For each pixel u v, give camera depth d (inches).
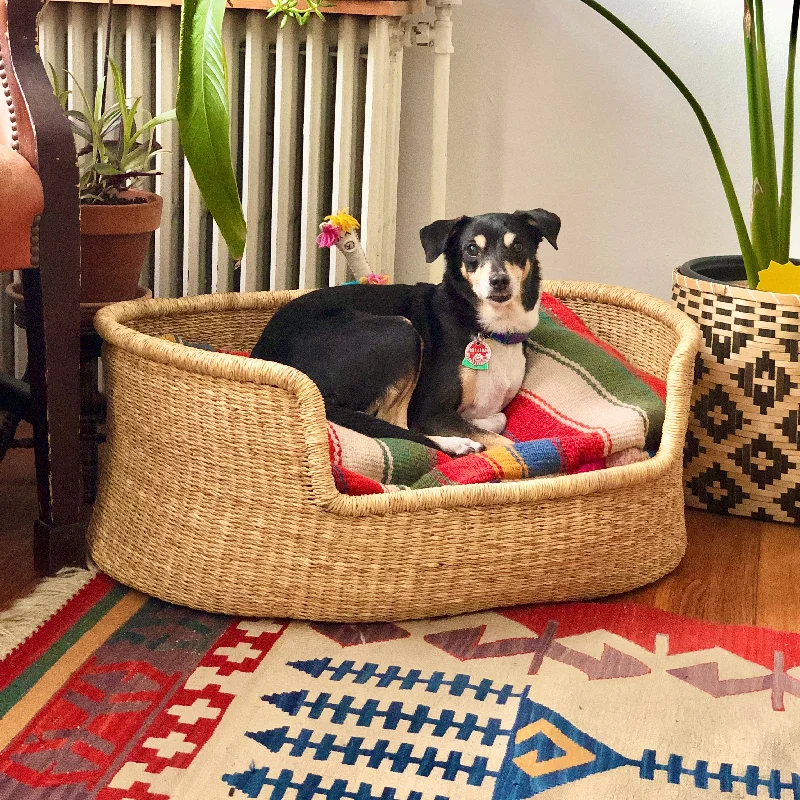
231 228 68.3
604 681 58.2
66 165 62.6
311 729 52.9
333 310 80.1
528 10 100.0
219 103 64.9
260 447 61.4
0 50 62.5
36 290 64.6
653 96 99.5
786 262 84.5
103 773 49.4
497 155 104.9
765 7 95.0
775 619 66.4
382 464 68.7
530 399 81.3
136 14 91.7
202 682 57.1
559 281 90.8
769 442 79.6
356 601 62.8
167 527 65.6
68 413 67.2
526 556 64.5
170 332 82.0
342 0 88.2
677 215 102.2
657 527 69.3
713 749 52.4
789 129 81.7
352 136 94.9
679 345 73.1
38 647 60.4
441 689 56.9
